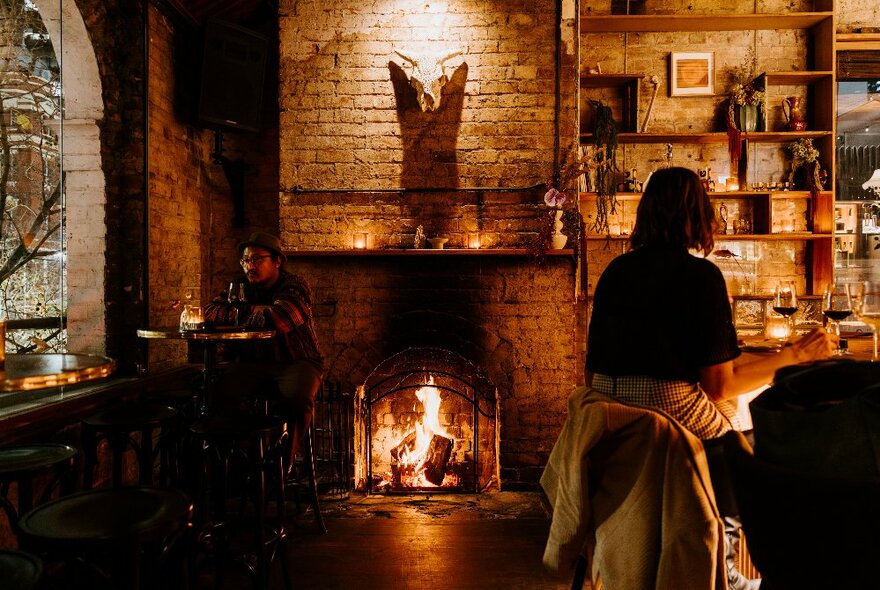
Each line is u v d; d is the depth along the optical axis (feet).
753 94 13.88
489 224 12.63
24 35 10.60
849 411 2.84
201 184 14.33
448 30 12.53
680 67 14.48
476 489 12.10
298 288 10.36
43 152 10.84
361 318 12.58
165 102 12.51
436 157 12.64
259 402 10.75
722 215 14.40
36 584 3.75
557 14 12.43
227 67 13.10
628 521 5.07
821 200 14.07
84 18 10.57
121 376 11.47
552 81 12.50
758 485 3.09
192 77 13.76
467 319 12.51
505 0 12.48
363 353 12.60
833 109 13.94
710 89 14.44
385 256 12.54
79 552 4.49
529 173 12.57
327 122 12.66
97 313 11.16
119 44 11.55
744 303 14.35
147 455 8.63
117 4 11.41
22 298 10.55
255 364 10.44
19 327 10.35
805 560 2.88
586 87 14.57
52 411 8.87
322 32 12.60
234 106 13.34
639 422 5.11
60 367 5.81
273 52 14.66
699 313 5.16
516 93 12.53
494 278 12.48
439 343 12.52
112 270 11.34
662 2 14.47
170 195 12.73
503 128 12.56
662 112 14.61
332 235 12.73
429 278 12.54
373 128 12.65
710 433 5.30
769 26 14.25
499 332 12.48
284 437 9.44
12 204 10.48
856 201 15.39
